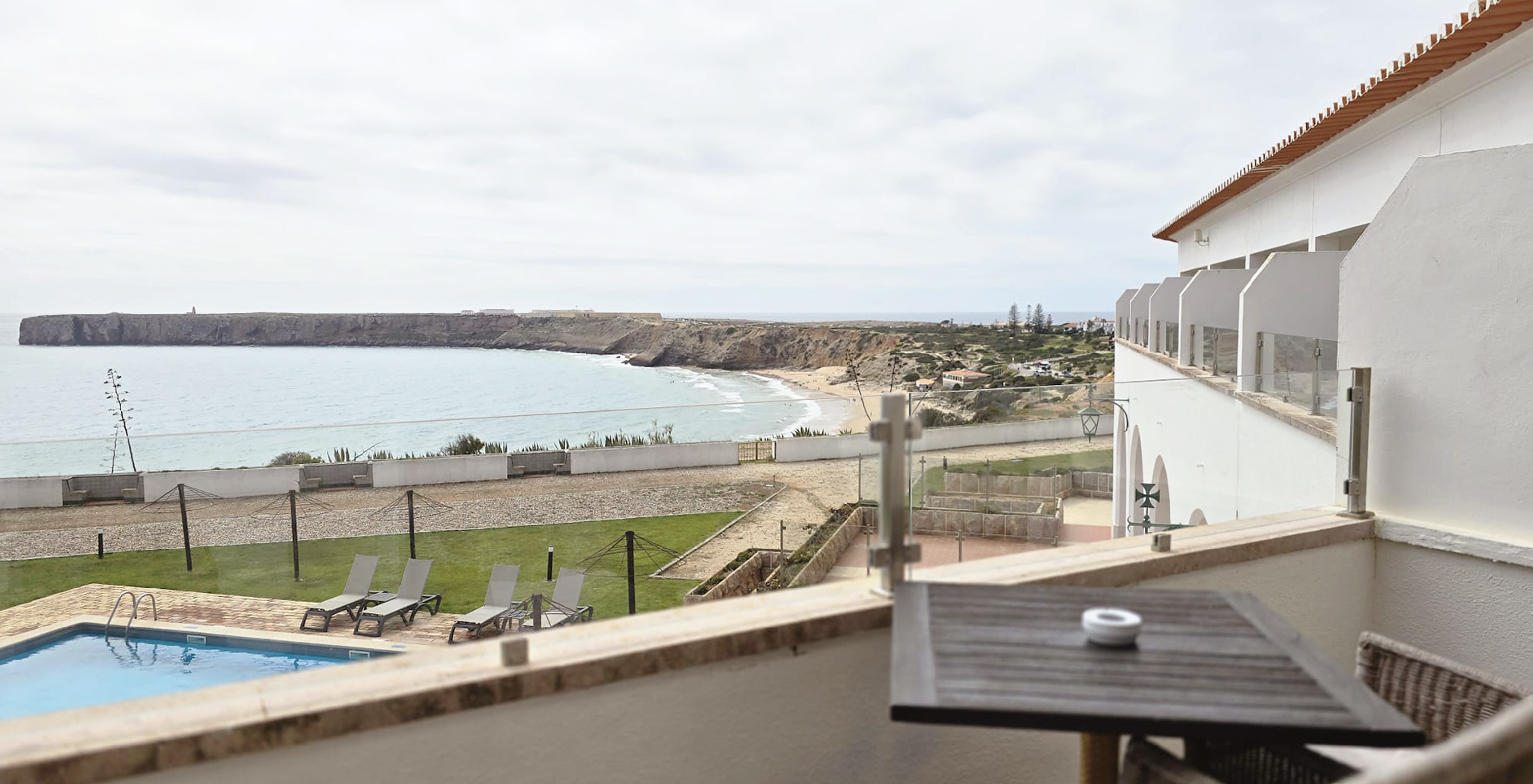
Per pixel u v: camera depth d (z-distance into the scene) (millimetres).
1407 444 3584
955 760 2328
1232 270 10812
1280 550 3209
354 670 1786
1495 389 3283
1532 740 752
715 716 2008
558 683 1802
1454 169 3389
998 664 1585
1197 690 1472
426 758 1697
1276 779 1756
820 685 2141
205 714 1567
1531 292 3154
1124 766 1673
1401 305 3600
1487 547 3254
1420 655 2072
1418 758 699
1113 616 1765
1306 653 1650
